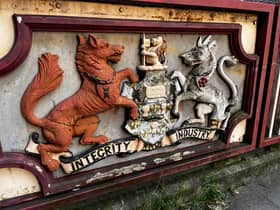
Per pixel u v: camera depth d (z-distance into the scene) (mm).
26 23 1208
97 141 1547
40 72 1311
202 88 1812
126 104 1545
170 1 1468
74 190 1540
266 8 1877
